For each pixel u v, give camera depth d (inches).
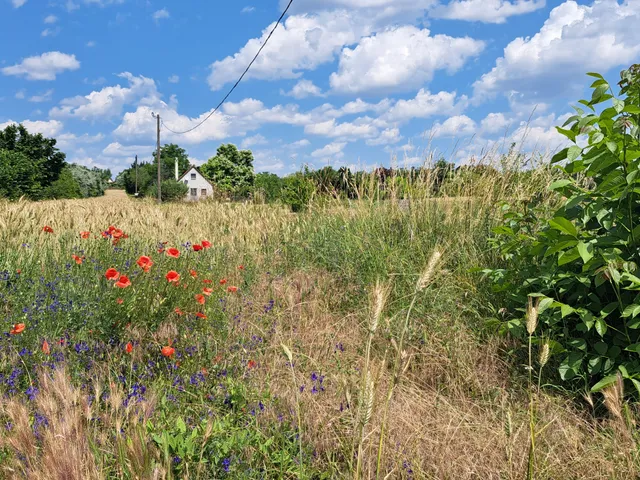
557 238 129.2
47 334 137.4
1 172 1369.3
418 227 234.7
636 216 127.1
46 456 64.8
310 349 149.5
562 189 144.0
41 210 321.1
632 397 119.7
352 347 158.1
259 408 109.3
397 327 160.4
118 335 144.4
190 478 79.7
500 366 144.5
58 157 2062.0
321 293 201.6
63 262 197.8
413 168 267.3
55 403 79.6
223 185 3164.4
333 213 293.9
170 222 327.9
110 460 81.2
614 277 115.9
